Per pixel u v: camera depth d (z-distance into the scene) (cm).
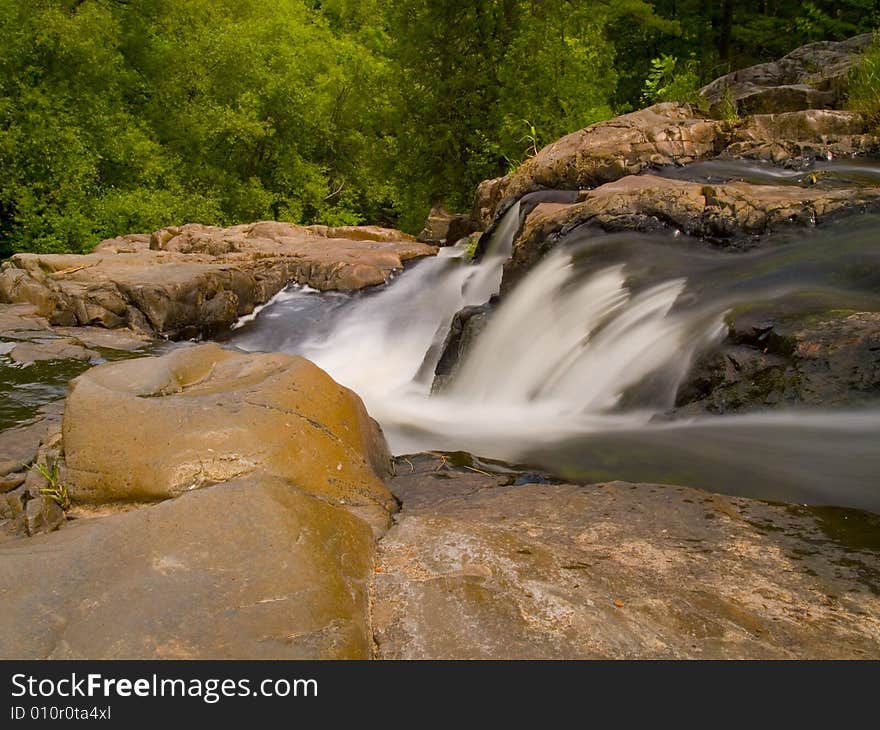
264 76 2347
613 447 425
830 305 450
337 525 263
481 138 1683
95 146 1925
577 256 682
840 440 371
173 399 324
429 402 665
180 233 1465
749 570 260
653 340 514
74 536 248
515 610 227
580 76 1529
